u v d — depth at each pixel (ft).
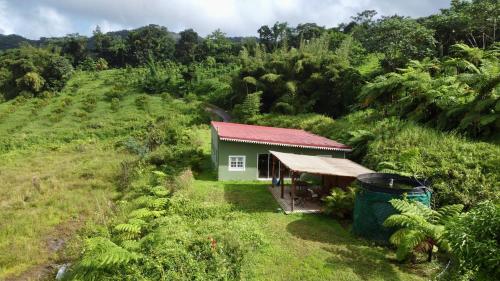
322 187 50.24
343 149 63.21
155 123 141.38
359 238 36.60
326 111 115.55
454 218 28.27
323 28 228.43
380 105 79.66
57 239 47.06
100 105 177.06
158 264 27.50
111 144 117.80
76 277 28.09
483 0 108.78
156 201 45.29
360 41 165.07
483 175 39.45
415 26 113.70
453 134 51.75
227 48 278.46
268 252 33.60
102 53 310.86
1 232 47.57
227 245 31.58
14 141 131.03
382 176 39.83
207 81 205.05
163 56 297.74
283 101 118.83
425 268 30.14
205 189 55.88
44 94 197.16
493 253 18.08
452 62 69.36
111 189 66.13
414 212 31.01
